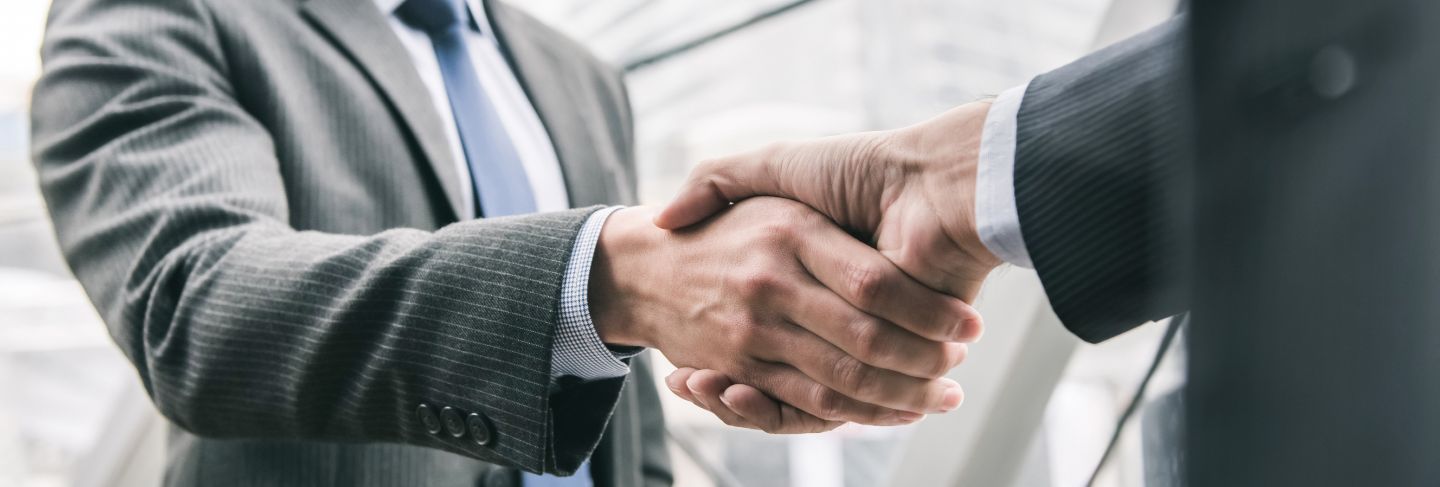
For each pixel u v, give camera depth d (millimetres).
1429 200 182
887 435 2469
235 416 769
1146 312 517
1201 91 208
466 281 689
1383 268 184
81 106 894
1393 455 181
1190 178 212
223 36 929
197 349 754
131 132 871
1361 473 183
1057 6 2467
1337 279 188
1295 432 190
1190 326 208
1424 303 181
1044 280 541
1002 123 573
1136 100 504
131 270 802
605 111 1263
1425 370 180
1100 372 2133
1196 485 203
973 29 2592
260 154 872
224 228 801
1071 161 521
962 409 1947
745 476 2699
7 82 2682
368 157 919
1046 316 1876
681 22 2582
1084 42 2088
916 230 614
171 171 838
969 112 610
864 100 2689
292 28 962
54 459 3502
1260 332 196
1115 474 851
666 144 2744
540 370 654
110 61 901
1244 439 196
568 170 1092
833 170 650
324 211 881
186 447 903
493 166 997
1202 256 206
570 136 1125
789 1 2484
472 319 678
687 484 2566
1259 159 198
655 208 730
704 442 2629
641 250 701
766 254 661
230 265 766
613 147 1240
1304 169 193
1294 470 189
